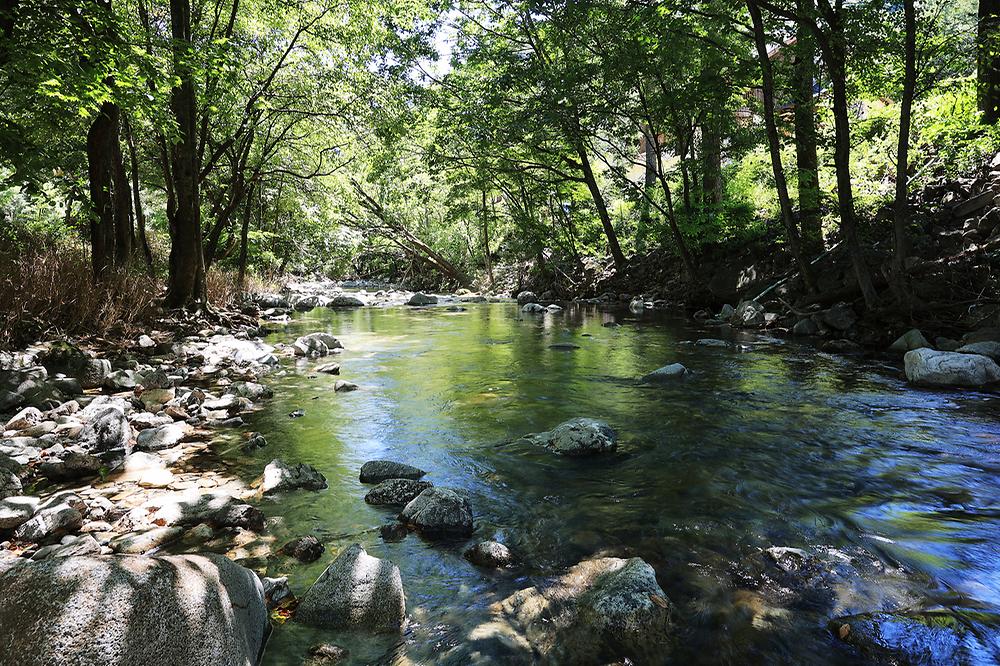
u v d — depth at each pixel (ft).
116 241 47.37
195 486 14.10
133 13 49.21
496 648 8.36
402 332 44.80
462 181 87.97
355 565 9.36
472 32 71.56
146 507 12.59
